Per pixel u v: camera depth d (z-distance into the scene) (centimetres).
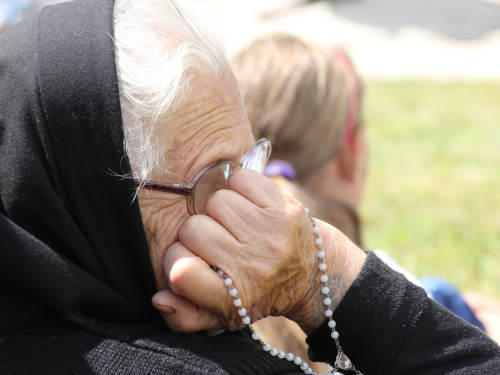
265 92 338
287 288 195
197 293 176
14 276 170
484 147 1062
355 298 201
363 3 2148
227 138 191
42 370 170
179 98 180
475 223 760
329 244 204
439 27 1906
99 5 183
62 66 175
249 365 179
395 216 779
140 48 179
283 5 2130
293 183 326
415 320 202
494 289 603
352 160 357
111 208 180
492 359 205
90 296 178
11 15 825
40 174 175
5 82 178
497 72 1559
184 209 187
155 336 179
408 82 1488
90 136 175
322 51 351
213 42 191
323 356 208
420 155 1023
